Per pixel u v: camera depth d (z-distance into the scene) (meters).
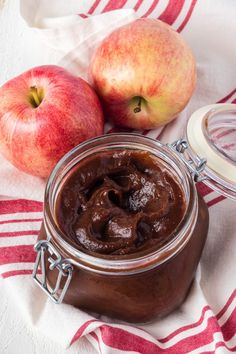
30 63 0.61
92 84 0.54
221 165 0.47
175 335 0.46
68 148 0.51
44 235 0.44
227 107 0.52
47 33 0.61
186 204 0.42
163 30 0.52
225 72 0.59
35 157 0.51
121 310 0.45
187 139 0.49
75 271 0.42
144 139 0.45
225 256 0.48
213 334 0.44
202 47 0.61
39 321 0.46
